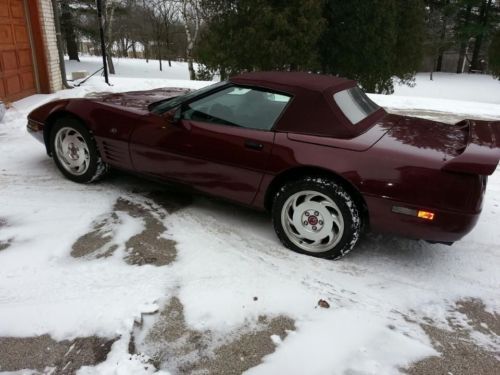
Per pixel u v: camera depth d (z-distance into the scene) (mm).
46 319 2445
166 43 38656
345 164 2920
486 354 2348
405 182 2791
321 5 17672
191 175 3582
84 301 2594
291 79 3396
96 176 4176
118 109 3879
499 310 2723
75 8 27094
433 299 2797
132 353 2242
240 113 3359
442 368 2232
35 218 3566
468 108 9656
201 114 3484
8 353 2223
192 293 2711
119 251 3139
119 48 44250
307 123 3129
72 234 3332
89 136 4039
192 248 3227
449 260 3275
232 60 17828
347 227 3006
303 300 2701
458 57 40625
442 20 31141
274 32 16828
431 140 3115
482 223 3889
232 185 3398
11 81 8250
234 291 2750
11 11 8242
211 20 19812
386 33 19234
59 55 10133
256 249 3270
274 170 3148
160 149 3650
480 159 2654
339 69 20172
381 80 20750
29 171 4566
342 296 2770
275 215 3230
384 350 2324
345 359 2246
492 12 33906
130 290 2709
